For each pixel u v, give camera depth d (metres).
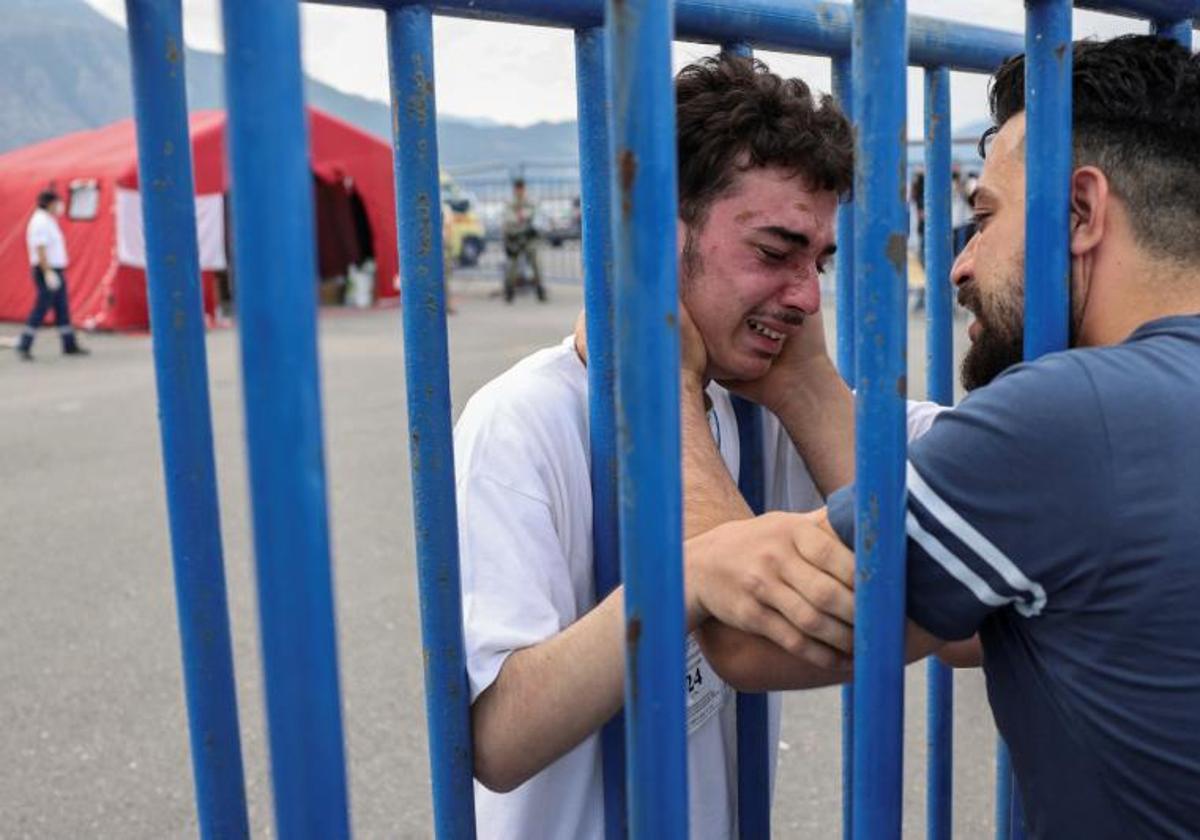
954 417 0.93
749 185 1.25
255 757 3.15
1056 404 0.90
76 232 14.78
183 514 0.92
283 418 0.57
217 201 14.46
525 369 1.29
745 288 1.27
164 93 0.86
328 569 0.59
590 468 1.26
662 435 0.69
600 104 1.13
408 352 1.08
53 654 3.81
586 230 1.16
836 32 1.31
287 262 0.56
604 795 1.27
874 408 0.82
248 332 0.56
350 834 0.62
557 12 1.08
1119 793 0.91
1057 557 0.89
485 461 1.22
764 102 1.24
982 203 1.17
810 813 2.87
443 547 1.10
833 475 1.38
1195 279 1.03
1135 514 0.87
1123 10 1.30
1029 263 1.05
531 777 1.15
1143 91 1.03
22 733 3.27
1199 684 0.87
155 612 4.19
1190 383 0.91
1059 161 1.02
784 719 3.36
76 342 12.44
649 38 0.66
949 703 1.58
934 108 1.49
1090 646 0.90
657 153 0.67
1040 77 1.02
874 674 0.87
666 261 0.68
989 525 0.90
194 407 0.91
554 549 1.21
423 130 1.04
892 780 0.88
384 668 3.66
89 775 3.05
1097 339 1.07
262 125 0.55
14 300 15.87
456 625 1.12
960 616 0.91
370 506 5.57
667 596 0.71
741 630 1.03
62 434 7.68
